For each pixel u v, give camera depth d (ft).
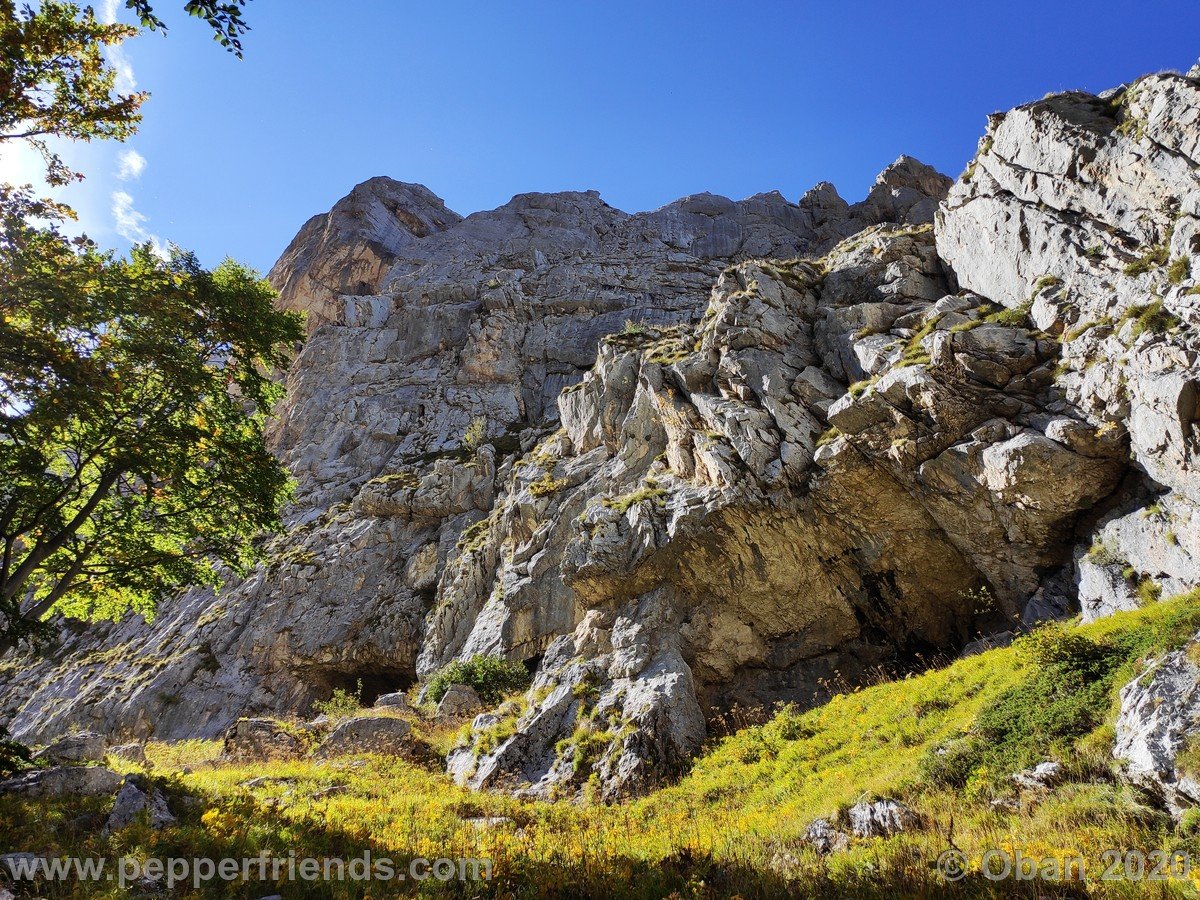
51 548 52.80
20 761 40.19
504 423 185.78
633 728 61.00
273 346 66.49
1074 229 68.90
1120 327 58.80
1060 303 66.80
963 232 83.30
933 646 73.82
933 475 66.95
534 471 120.88
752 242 267.80
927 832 30.37
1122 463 58.39
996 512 64.80
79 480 58.85
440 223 336.08
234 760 69.46
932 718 45.98
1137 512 55.98
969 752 37.22
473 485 148.36
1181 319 53.88
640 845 36.52
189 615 147.84
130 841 28.66
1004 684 43.96
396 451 185.57
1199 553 49.62
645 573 80.23
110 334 50.72
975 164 84.33
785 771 49.57
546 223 305.53
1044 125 73.87
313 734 76.28
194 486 60.59
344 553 142.51
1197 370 50.44
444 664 108.17
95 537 60.70
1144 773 28.32
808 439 77.15
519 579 99.91
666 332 124.47
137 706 123.24
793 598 76.23
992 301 78.23
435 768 66.39
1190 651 31.65
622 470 99.55
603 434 113.50
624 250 270.46
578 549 85.25
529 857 31.76
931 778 36.52
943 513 67.92
